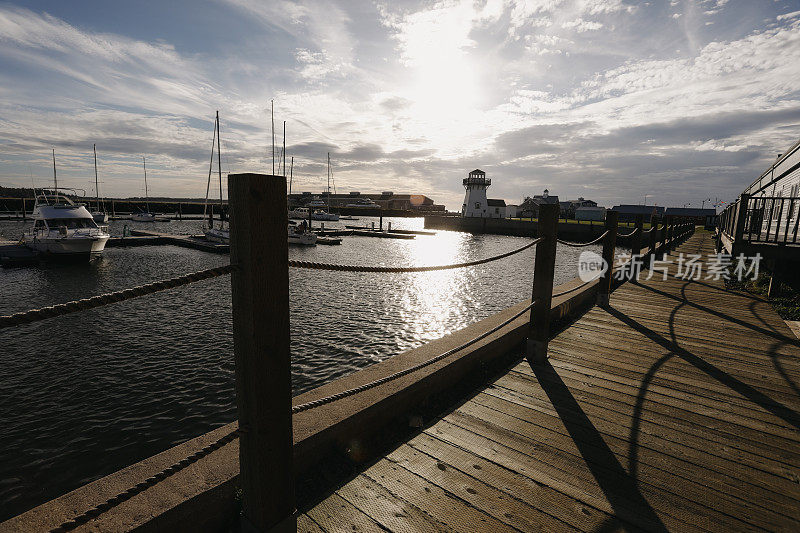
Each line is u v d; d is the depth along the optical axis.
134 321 15.15
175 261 30.17
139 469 2.05
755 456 2.69
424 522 2.05
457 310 18.25
